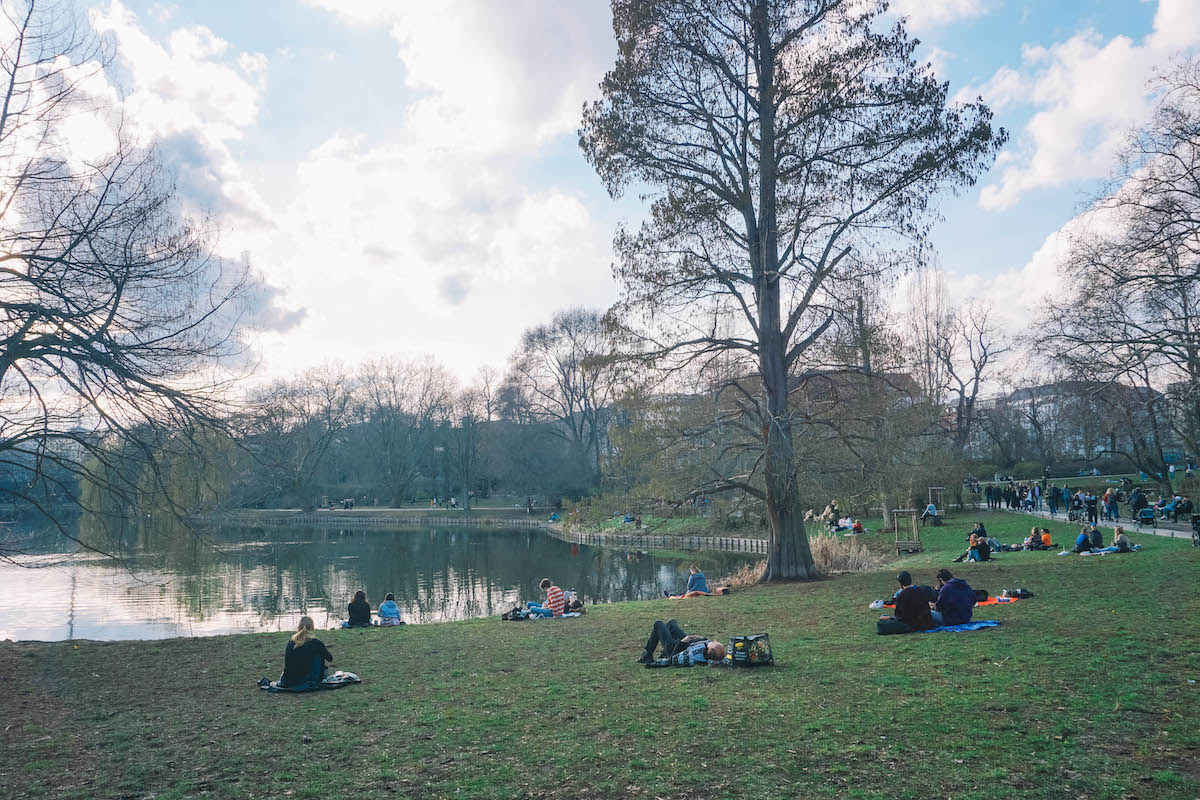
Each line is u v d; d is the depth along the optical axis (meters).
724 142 24.70
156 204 12.12
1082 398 28.17
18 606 32.66
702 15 23.36
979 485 64.19
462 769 7.25
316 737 8.66
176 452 13.06
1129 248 24.59
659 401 25.25
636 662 12.27
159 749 8.44
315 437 88.94
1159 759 6.40
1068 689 8.55
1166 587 15.77
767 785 6.38
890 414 25.50
